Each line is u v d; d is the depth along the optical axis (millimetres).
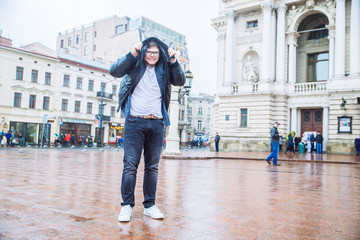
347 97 21875
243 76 26984
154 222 2930
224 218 3156
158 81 3221
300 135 25359
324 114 23844
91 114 42281
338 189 5621
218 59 30422
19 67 35281
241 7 27016
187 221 2998
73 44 60844
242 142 25719
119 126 45844
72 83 40219
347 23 23109
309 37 26859
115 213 3225
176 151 14992
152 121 3205
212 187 5430
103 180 5930
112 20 55562
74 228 2635
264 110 25000
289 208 3756
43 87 37344
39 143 37000
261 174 8273
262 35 26516
